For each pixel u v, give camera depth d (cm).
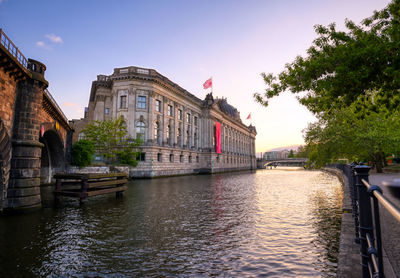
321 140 2702
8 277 594
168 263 659
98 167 3181
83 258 699
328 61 748
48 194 1950
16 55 1245
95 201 1644
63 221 1104
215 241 825
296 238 836
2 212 1235
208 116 6419
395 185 173
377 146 2541
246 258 680
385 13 779
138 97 4325
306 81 830
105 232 936
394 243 540
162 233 918
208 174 5909
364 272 323
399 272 386
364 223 331
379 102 827
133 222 1080
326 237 838
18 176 1301
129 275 596
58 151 2550
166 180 3712
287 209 1334
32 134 1384
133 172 4044
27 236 893
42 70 1473
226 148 7956
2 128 1187
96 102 4959
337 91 801
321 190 2209
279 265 630
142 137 4269
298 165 16200
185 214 1233
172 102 5094
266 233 902
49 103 1747
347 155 3162
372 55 668
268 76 942
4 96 1202
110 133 3712
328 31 823
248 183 3086
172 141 5003
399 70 652
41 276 599
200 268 625
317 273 581
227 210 1326
